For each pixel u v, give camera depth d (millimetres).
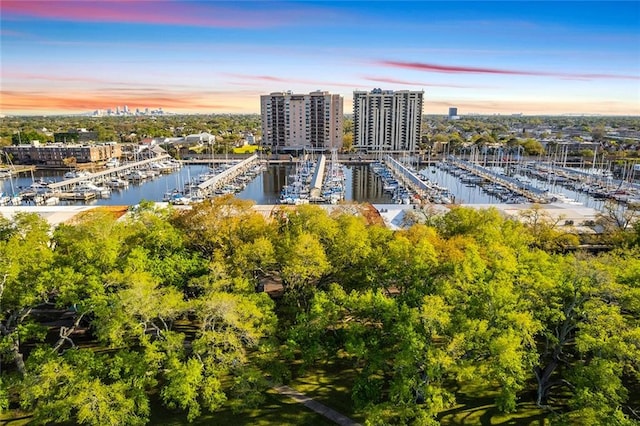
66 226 43781
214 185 137250
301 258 36094
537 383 34469
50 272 33156
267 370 33844
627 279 32250
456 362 27500
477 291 29859
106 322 30094
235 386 31031
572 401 26406
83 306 32219
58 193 125438
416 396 29266
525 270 32062
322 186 138750
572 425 26422
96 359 30609
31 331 33281
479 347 27219
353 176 174000
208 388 29359
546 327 30781
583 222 73250
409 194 124750
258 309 32969
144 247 41344
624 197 120062
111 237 40250
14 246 34406
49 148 189250
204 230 45531
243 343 34469
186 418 31391
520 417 31172
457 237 42969
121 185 145625
